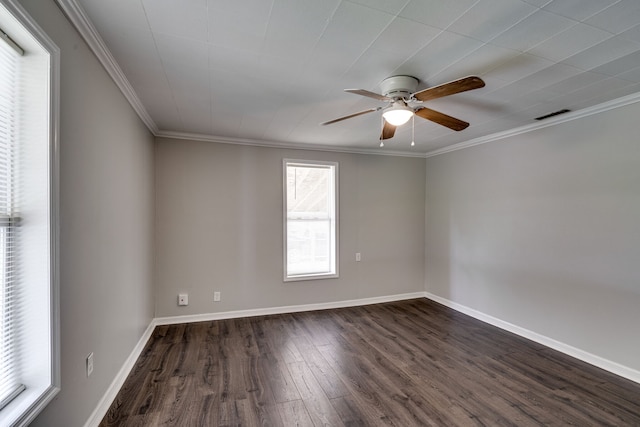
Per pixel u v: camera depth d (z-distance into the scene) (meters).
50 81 1.25
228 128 3.36
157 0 1.35
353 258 4.39
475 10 1.42
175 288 3.58
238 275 3.82
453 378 2.40
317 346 2.98
